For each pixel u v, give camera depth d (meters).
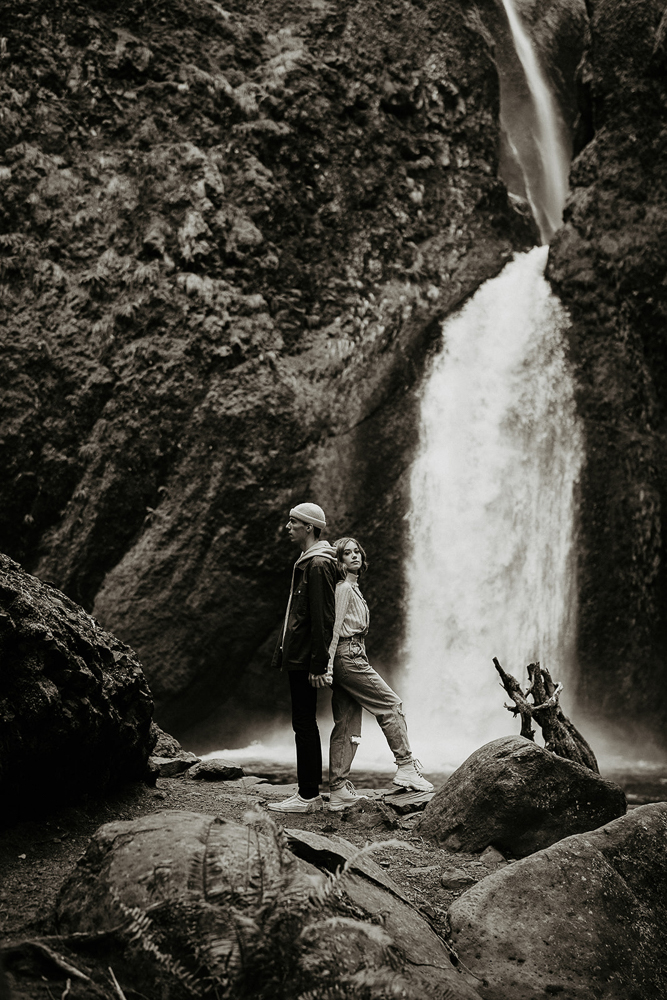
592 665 18.06
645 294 18.39
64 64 18.05
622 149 19.20
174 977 2.74
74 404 17.11
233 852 3.08
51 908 3.35
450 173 20.50
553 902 3.83
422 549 18.20
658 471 18.02
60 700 4.29
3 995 2.60
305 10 19.94
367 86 19.92
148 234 17.77
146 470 17.16
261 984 2.61
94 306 17.56
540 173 25.41
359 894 3.53
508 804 4.90
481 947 3.65
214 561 16.97
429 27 20.69
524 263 20.33
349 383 18.36
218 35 19.34
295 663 5.70
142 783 5.48
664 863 4.17
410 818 5.50
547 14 27.47
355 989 2.65
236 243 18.05
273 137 18.75
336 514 17.73
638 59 19.17
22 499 16.72
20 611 4.23
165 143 18.34
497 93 21.52
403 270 19.45
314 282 18.83
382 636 18.02
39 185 17.59
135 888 3.01
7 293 17.16
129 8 18.73
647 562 17.97
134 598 16.61
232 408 17.33
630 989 3.60
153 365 17.34
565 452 18.69
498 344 19.36
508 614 18.11
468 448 18.75
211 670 16.88
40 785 4.29
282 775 13.66
